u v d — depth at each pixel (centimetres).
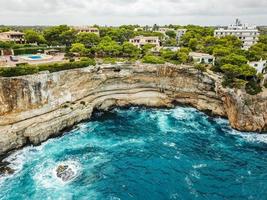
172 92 7550
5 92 5131
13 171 4319
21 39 10412
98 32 12850
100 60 7906
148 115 6900
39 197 3731
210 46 9562
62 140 5469
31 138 5131
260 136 5750
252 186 4025
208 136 5734
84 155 4881
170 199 3731
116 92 7312
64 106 6078
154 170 4434
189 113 7050
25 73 5528
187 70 7175
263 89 6319
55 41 10006
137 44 11162
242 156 4900
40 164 4547
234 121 6103
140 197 3766
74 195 3784
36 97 5566
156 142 5441
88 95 6831
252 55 8006
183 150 5112
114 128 6100
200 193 3853
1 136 4728
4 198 3706
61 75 6091
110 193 3841
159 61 7594
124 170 4428
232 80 6519
